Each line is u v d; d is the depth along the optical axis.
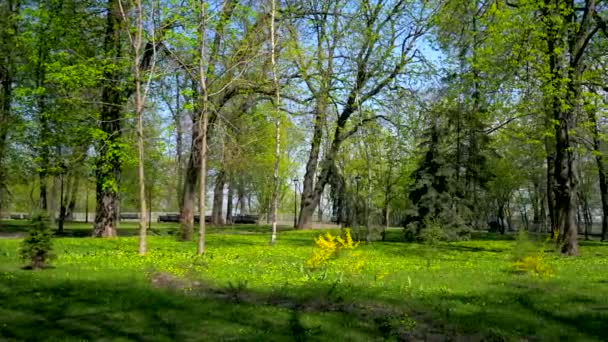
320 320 8.98
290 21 27.92
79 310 9.23
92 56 24.48
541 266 14.88
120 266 14.47
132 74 22.86
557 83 21.20
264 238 28.92
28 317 8.66
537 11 22.12
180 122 28.78
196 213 64.88
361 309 9.93
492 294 11.66
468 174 36.31
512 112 23.98
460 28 26.81
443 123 32.69
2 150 29.02
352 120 34.44
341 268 15.05
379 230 29.73
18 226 40.97
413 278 13.81
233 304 10.05
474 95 25.92
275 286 12.05
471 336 8.49
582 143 24.45
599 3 23.70
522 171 48.19
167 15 20.03
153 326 8.39
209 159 34.09
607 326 9.10
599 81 23.34
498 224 54.34
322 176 39.06
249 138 30.12
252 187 66.25
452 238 30.38
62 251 18.38
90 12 24.89
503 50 22.50
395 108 32.84
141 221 17.89
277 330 8.34
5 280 11.52
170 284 11.94
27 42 24.97
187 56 22.58
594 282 13.55
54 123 27.38
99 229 26.41
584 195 48.59
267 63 25.08
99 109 25.45
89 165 27.00
